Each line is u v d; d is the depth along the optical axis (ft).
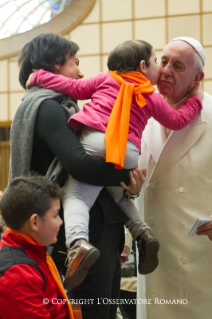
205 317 7.75
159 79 7.63
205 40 24.73
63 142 6.23
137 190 6.79
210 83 24.61
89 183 6.25
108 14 26.17
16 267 5.25
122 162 6.23
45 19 27.81
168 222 7.91
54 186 5.80
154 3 25.48
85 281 6.67
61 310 5.63
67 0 27.22
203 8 24.81
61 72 7.14
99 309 6.66
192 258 7.80
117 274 7.30
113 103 6.61
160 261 7.98
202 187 7.77
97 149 6.32
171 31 25.21
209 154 7.76
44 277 5.53
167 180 7.93
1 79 28.04
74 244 5.97
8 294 5.15
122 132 6.35
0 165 28.09
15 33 28.22
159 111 6.84
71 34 26.81
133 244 11.51
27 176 6.00
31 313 5.13
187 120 7.25
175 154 7.89
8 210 5.58
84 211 6.30
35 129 6.47
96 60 26.37
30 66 7.27
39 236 5.63
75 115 6.49
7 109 28.02
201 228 7.27
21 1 28.35
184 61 7.51
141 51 7.07
